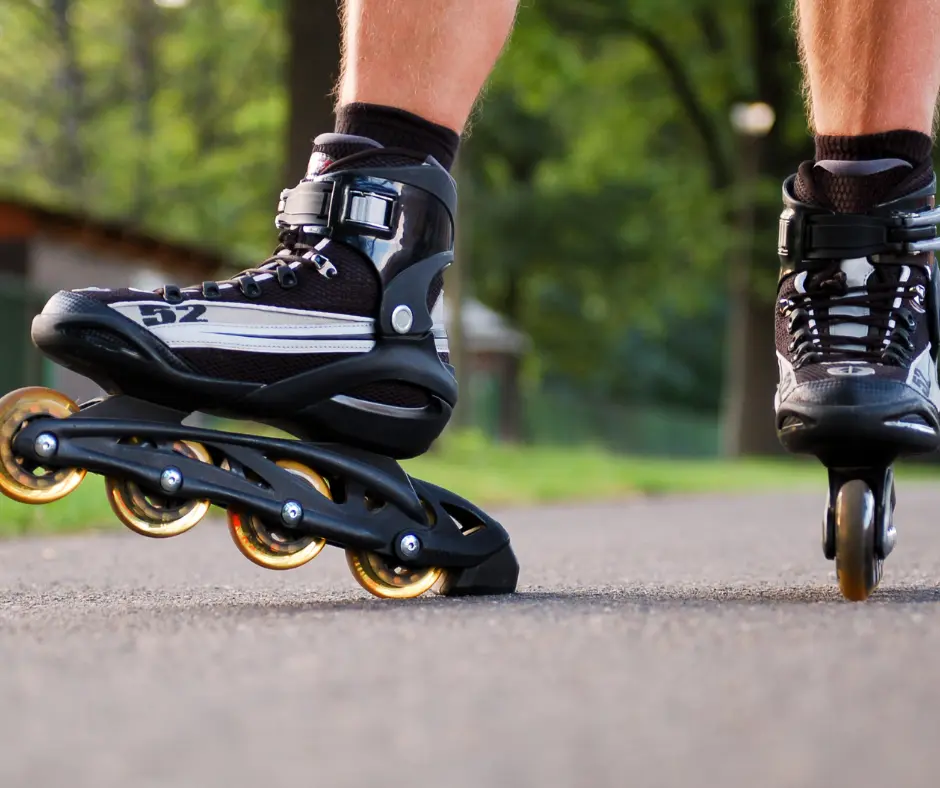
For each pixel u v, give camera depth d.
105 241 15.02
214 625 1.64
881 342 2.10
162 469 1.89
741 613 1.72
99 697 1.18
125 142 28.08
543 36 16.34
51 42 29.67
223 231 25.02
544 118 24.61
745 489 9.71
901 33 2.17
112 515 5.03
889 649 1.41
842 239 2.15
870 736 1.01
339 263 2.06
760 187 17.23
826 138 2.23
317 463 2.01
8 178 29.55
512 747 0.98
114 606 2.05
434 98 2.12
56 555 3.56
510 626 1.59
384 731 1.03
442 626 1.60
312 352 2.02
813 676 1.25
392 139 2.11
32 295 13.95
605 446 31.67
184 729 1.04
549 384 40.16
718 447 34.19
